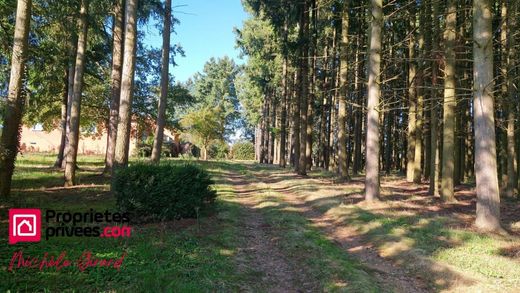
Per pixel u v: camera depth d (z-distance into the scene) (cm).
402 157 3281
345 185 1834
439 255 735
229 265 635
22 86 1055
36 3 1416
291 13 2225
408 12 1903
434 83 1639
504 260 712
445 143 1409
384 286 594
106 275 536
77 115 1444
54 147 4747
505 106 1681
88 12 1491
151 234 779
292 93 3612
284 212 1165
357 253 794
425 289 601
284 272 655
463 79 1939
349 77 2541
